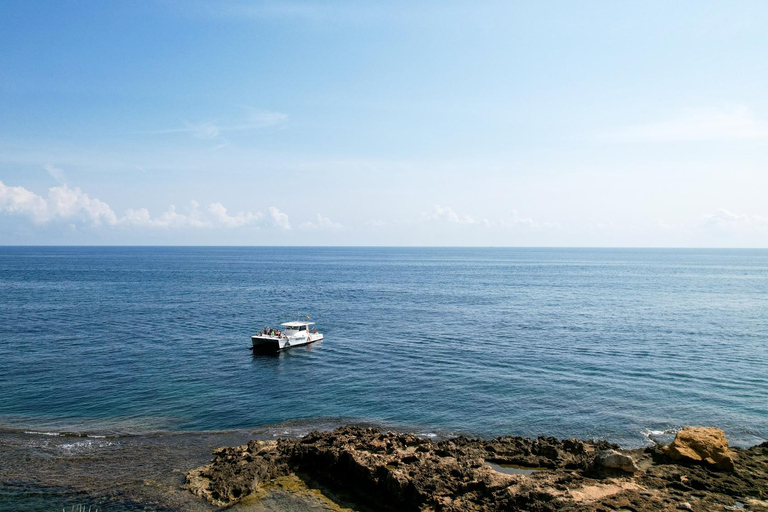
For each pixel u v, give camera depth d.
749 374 48.97
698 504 22.36
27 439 32.84
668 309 95.62
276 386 45.53
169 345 61.81
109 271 196.25
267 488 25.89
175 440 33.00
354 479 25.91
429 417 37.81
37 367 50.50
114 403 40.50
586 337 67.25
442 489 23.94
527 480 24.62
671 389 44.19
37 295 110.12
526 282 162.12
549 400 41.38
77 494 25.23
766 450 28.70
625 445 32.75
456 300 109.62
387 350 59.84
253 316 85.06
